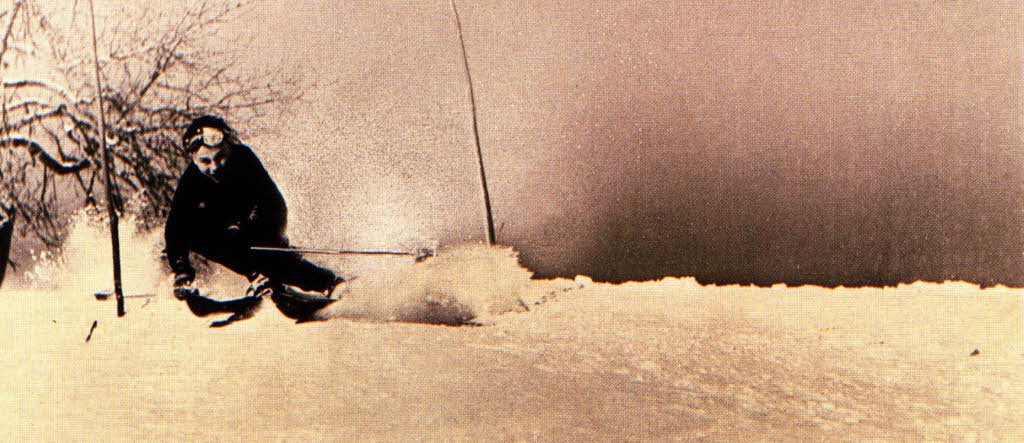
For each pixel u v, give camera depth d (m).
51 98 8.33
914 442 3.29
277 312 6.68
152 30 8.02
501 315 6.32
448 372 4.49
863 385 4.18
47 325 6.23
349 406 3.82
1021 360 4.68
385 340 5.43
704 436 3.37
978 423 3.57
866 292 6.69
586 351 4.99
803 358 4.80
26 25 8.40
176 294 6.79
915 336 5.38
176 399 4.00
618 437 3.36
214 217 6.82
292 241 7.33
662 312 6.18
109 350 5.25
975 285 6.69
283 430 3.43
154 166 7.98
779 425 3.54
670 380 4.32
